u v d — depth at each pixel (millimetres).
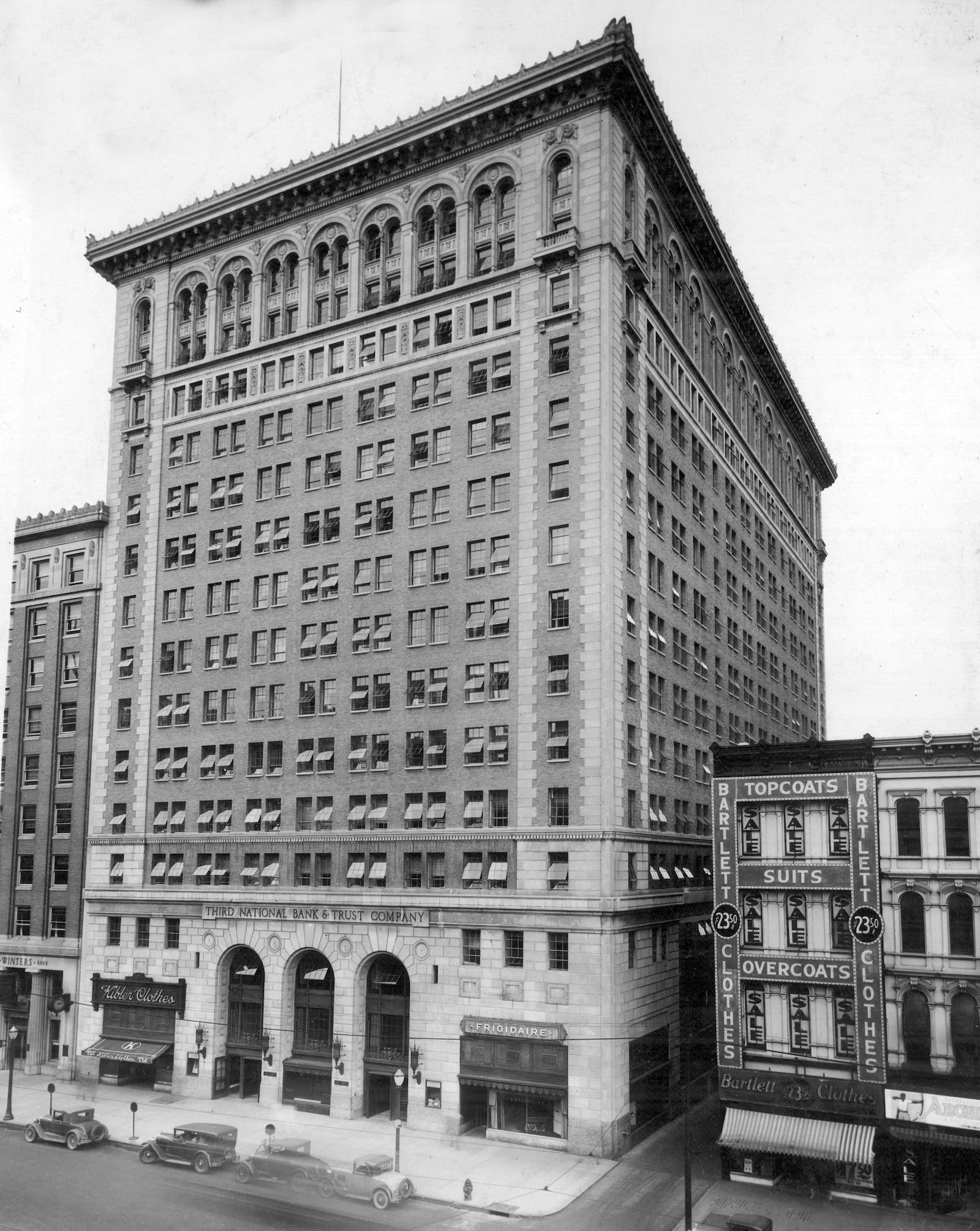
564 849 54062
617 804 54500
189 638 69062
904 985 45625
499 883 55531
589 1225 41844
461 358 62250
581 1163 49625
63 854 71688
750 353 90500
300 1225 41062
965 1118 43156
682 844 64250
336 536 64812
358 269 67312
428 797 58594
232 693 66750
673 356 69500
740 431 85938
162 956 65188
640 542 60656
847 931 47156
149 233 74625
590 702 54906
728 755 50531
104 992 66375
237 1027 63062
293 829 62406
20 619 76625
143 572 71812
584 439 57500
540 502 58125
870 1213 43375
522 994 53562
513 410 59969
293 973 61188
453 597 59906
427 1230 41031
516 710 56875
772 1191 46094
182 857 66125
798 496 109438
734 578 80875
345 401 66062
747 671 82500
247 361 70438
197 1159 48719
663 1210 43594
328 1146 51938
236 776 65250
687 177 70500
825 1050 46688
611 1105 51031
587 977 52219
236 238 72438
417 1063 55500
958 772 45938
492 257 62656
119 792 69688
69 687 73875
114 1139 53531
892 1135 44188
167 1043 63844
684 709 66688
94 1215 41812
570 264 59469
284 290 70250
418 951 56562
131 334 76000
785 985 47812
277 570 66438
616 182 60594
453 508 60906
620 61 58344
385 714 60750
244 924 62250
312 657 63938
